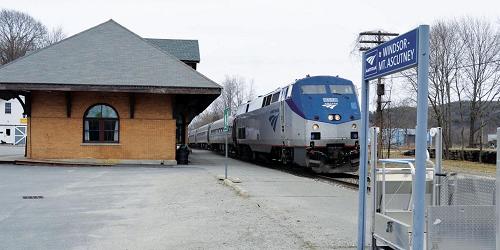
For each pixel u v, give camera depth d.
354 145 20.75
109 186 15.94
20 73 24.59
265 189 14.78
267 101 26.86
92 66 25.61
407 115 53.31
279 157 25.05
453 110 59.22
